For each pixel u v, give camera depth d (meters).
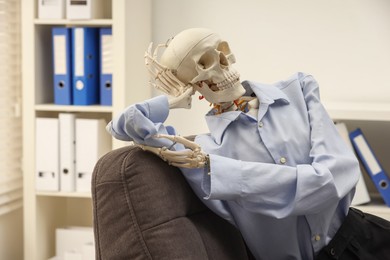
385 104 3.19
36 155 3.28
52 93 3.44
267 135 1.88
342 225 1.94
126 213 1.67
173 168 1.77
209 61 1.85
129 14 3.16
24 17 3.23
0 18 3.26
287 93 2.00
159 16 3.47
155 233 1.65
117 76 3.14
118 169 1.68
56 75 3.27
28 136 3.27
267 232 1.88
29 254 3.33
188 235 1.69
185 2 3.44
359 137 2.95
